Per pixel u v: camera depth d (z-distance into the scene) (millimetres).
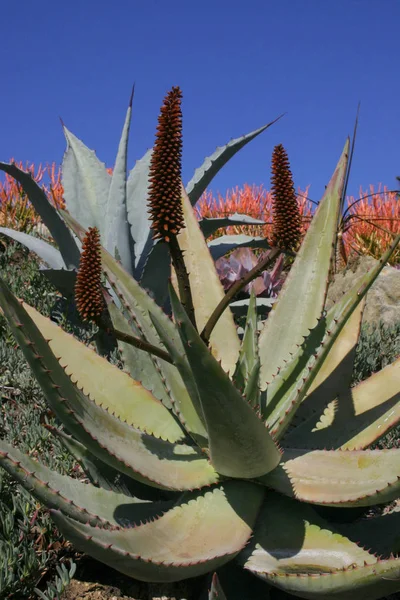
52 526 2574
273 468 2240
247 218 5613
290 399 2494
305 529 2211
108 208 5258
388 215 10125
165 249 4961
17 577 2352
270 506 2328
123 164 5227
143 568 1877
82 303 2131
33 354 1901
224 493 2279
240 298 6492
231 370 2992
